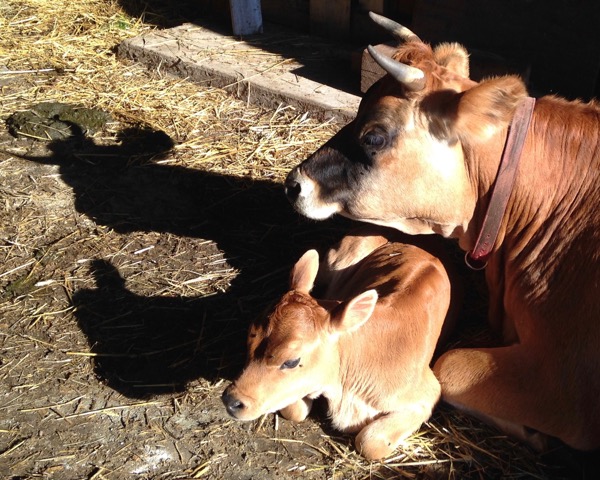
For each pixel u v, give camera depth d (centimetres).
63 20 342
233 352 188
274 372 151
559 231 165
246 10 318
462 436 169
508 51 264
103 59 314
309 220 233
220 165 254
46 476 159
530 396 161
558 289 162
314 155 175
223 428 170
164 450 165
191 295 204
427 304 176
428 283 180
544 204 167
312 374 158
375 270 192
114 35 331
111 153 259
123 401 175
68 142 264
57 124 271
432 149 164
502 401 164
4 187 242
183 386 179
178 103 286
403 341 167
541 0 253
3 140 265
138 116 278
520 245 171
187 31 325
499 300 182
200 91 293
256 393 151
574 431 159
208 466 162
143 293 204
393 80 165
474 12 266
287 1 326
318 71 293
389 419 165
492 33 265
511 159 165
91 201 238
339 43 315
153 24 341
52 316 196
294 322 153
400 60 166
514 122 164
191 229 228
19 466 161
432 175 166
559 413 159
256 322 156
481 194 170
